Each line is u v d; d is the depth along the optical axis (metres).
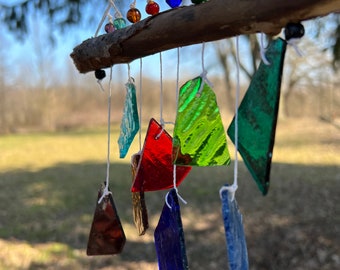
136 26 0.73
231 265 0.57
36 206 4.68
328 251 2.96
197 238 3.48
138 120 0.87
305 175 5.82
